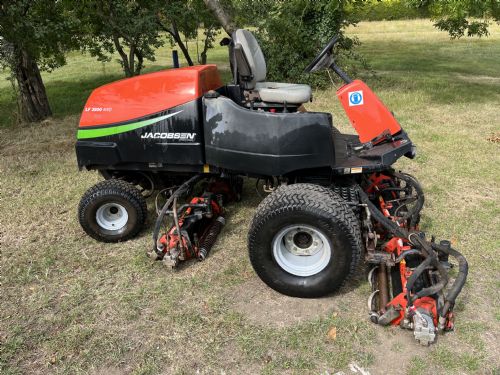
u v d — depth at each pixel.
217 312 3.22
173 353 2.87
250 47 4.44
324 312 3.19
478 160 5.90
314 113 3.34
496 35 22.83
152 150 3.79
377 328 3.01
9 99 10.91
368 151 3.65
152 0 9.75
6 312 3.32
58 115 9.34
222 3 8.42
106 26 9.19
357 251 3.08
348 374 2.67
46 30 7.32
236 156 3.51
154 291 3.47
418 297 2.80
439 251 3.16
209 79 3.91
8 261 3.96
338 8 9.77
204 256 3.82
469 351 2.80
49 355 2.90
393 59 15.67
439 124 7.53
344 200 3.28
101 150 3.90
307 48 10.25
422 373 2.65
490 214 4.49
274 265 3.29
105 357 2.86
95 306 3.34
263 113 3.36
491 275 3.54
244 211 4.75
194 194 4.65
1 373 2.75
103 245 4.19
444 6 8.36
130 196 4.00
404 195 4.29
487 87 10.52
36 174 6.00
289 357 2.80
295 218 3.08
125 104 3.81
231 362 2.78
